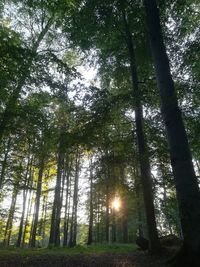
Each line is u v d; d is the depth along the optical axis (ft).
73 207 86.74
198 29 28.86
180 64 25.72
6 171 51.52
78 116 30.76
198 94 24.08
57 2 29.99
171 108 22.39
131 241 100.22
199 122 26.13
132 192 43.19
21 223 86.94
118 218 84.17
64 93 34.32
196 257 17.71
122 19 38.47
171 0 32.53
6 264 26.14
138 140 35.06
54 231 64.95
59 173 67.51
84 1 32.89
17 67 30.81
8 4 41.22
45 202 98.27
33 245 71.72
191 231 18.40
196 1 33.55
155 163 35.60
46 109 45.60
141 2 34.91
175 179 20.45
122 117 36.47
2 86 31.53
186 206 19.06
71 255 34.22
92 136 30.53
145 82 38.17
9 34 34.91
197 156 32.50
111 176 37.55
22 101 38.50
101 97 30.09
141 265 26.09
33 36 45.68
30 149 42.22
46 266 25.70
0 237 114.11
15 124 35.96
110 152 34.71
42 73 33.32
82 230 152.35
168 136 21.95
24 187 59.77
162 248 32.58
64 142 30.58
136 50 41.27
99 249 46.47
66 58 49.32
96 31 36.88
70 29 36.11
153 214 33.94
